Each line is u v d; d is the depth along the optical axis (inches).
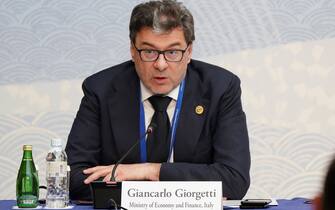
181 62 188.2
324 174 57.8
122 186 142.9
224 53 276.2
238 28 276.5
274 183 277.1
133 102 196.2
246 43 276.4
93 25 278.4
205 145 194.4
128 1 277.9
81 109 203.0
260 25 276.7
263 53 276.4
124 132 193.9
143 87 195.8
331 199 57.0
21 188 166.9
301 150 277.3
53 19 278.4
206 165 183.3
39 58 278.7
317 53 277.4
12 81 278.8
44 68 278.8
